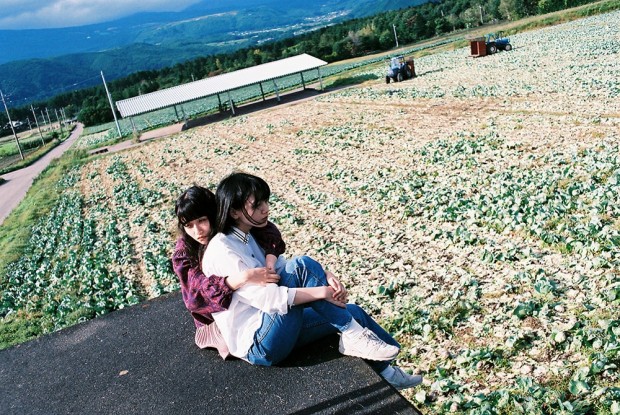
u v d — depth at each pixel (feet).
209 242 14.43
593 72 99.14
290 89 237.66
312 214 53.26
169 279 45.14
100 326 19.62
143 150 147.64
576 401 19.04
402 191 52.90
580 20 220.64
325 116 125.18
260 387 13.93
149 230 63.52
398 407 12.56
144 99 190.70
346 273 36.94
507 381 21.62
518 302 26.99
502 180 47.80
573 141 56.70
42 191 123.85
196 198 14.21
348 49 383.04
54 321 42.83
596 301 25.61
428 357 24.75
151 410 13.91
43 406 15.03
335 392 13.28
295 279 14.11
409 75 158.71
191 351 16.42
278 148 99.66
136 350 17.24
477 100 97.19
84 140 289.53
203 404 13.71
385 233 42.75
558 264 30.71
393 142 78.89
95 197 96.07
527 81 105.40
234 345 14.43
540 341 23.63
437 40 346.33
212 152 114.11
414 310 28.50
